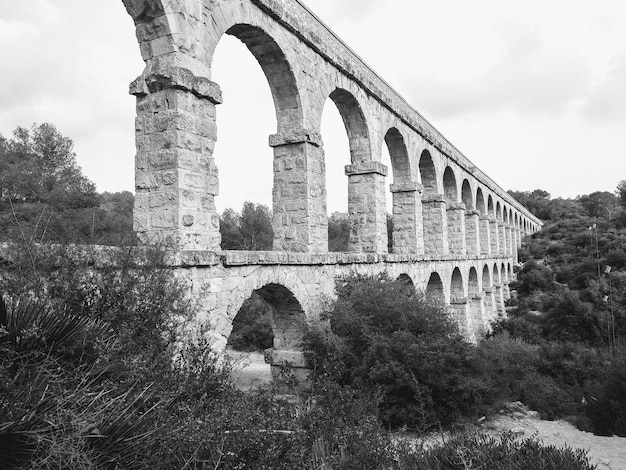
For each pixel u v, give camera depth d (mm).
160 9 10109
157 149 10188
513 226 65688
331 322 14109
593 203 103438
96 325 6766
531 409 17375
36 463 4324
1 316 5570
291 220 15031
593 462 11828
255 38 13609
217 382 8164
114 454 5031
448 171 33062
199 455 5926
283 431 6988
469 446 8531
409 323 14320
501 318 40000
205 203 10703
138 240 9242
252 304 40656
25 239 7551
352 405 9562
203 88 10547
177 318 8844
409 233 24016
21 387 4781
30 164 23312
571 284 47844
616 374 16766
